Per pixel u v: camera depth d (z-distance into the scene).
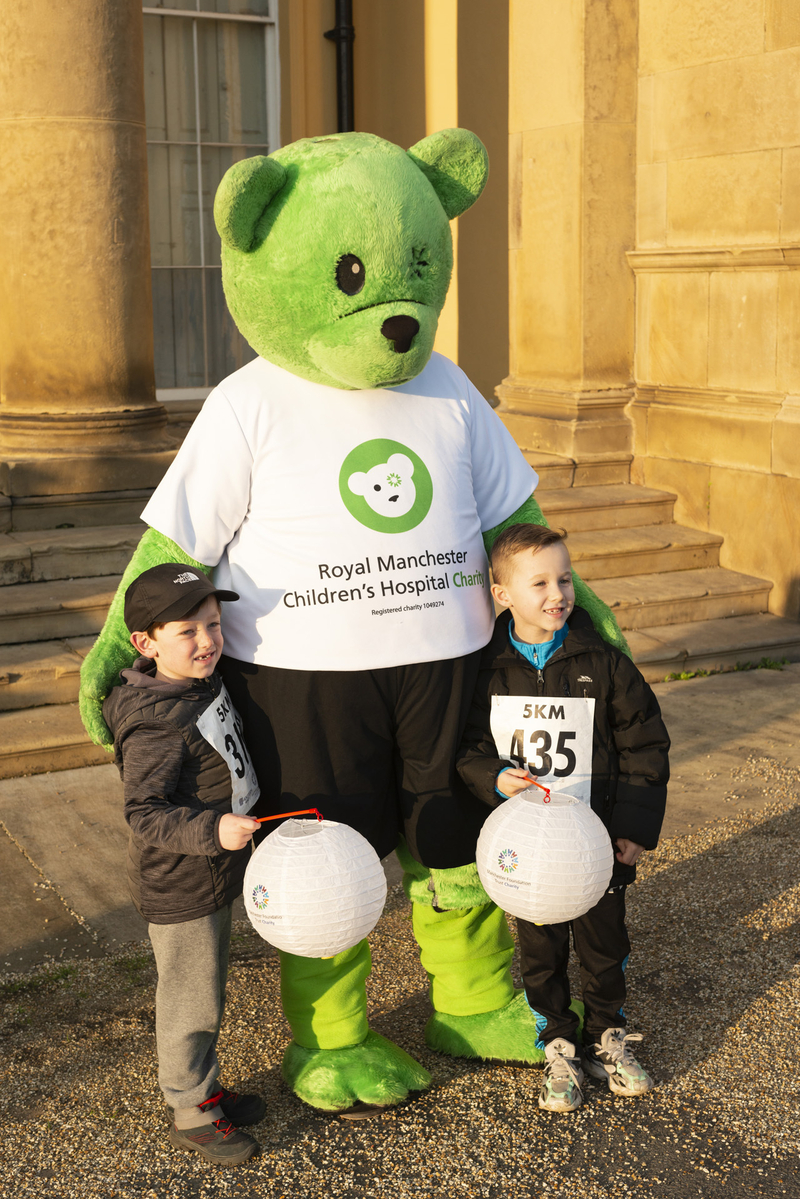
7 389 6.82
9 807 4.88
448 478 2.93
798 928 3.87
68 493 6.66
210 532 2.85
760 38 6.99
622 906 2.94
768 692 6.44
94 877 4.27
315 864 2.49
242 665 2.84
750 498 7.47
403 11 9.84
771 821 4.76
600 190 7.96
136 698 2.61
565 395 8.26
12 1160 2.78
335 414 2.87
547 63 8.05
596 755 2.89
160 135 9.13
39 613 5.91
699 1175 2.71
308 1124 2.90
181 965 2.69
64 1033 3.31
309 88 9.74
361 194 2.67
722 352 7.61
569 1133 2.86
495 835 2.65
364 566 2.78
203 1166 2.75
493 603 3.05
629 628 7.06
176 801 2.62
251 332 2.85
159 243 9.25
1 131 6.49
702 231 7.62
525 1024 3.16
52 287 6.60
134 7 6.60
